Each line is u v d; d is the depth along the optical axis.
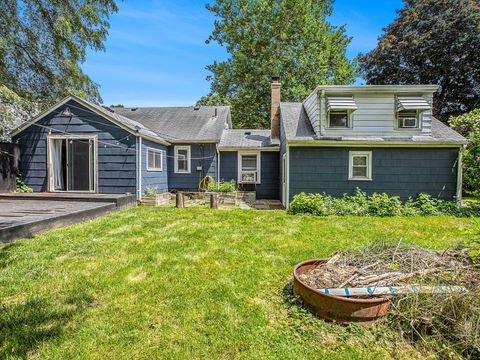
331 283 2.40
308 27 17.88
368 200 7.91
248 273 3.04
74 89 9.88
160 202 8.96
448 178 7.92
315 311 2.23
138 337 1.95
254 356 1.79
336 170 8.15
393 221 6.04
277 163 11.20
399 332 2.04
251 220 6.07
